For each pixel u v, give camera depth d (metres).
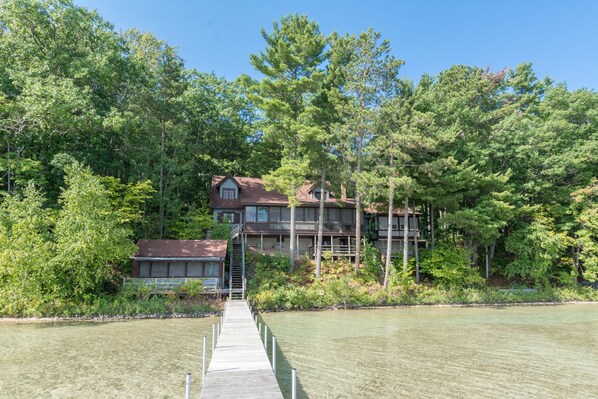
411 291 30.06
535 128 35.78
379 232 37.97
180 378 11.36
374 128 29.48
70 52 29.17
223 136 44.16
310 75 30.53
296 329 19.28
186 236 31.00
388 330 19.27
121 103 32.94
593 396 10.19
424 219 38.97
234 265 30.30
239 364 10.09
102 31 31.56
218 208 35.69
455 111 35.03
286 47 30.23
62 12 28.36
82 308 21.84
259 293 25.95
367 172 30.36
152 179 31.06
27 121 25.27
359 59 30.47
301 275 30.09
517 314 25.52
